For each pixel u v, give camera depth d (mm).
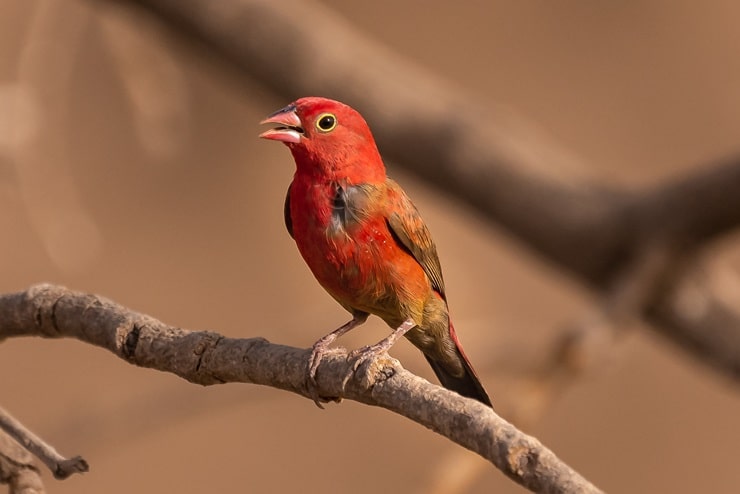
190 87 20438
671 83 21016
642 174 20703
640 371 19594
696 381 19547
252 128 20750
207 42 13047
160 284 20125
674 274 11617
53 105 11578
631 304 10938
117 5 12609
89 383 18891
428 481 8469
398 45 21188
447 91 13047
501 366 11539
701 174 11570
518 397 9539
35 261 19062
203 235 20453
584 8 21375
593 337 9953
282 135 8055
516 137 12688
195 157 20484
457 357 8719
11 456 6234
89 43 18578
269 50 12930
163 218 20281
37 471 6262
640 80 21141
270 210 20734
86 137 19172
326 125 8047
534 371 9625
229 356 6543
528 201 12258
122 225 19984
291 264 20688
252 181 20781
